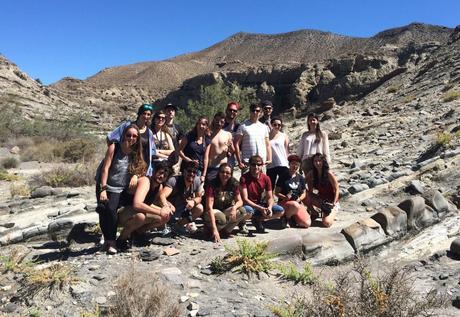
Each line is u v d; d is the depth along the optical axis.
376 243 6.30
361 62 65.50
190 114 30.97
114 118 78.31
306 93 66.69
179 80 199.12
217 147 7.24
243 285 5.08
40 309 4.40
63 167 14.80
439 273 5.51
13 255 5.72
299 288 5.15
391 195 8.70
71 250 6.30
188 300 4.59
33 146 25.83
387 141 15.66
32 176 15.16
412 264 5.91
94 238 6.88
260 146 7.64
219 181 6.55
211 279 5.15
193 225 6.64
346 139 18.30
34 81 90.38
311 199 7.74
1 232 7.77
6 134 29.12
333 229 7.07
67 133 32.53
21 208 9.97
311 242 5.92
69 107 81.00
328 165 7.58
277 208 7.03
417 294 4.89
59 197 10.84
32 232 7.12
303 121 36.03
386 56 65.75
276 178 7.80
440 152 10.80
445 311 4.59
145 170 6.02
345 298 4.16
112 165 5.88
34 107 62.88
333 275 5.56
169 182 6.41
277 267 5.45
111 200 5.78
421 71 42.03
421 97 27.56
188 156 7.22
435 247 6.41
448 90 25.73
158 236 6.43
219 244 6.29
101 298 4.48
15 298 4.61
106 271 5.11
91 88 130.62
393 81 47.84
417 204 6.84
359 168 11.43
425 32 143.62
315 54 186.75
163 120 7.34
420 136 14.80
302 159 8.13
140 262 5.46
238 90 30.97
